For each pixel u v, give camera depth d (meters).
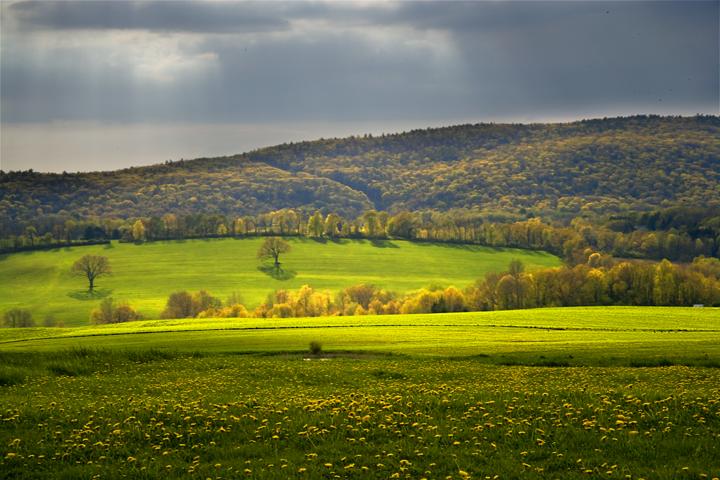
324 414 27.61
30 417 28.75
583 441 23.19
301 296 188.50
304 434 24.75
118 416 28.41
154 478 20.91
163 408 29.64
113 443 24.48
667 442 22.56
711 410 26.33
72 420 27.73
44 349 76.00
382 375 47.56
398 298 196.00
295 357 65.69
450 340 79.56
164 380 46.12
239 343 77.94
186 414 28.27
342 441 23.92
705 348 63.62
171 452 23.42
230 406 30.12
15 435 25.73
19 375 46.72
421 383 42.00
